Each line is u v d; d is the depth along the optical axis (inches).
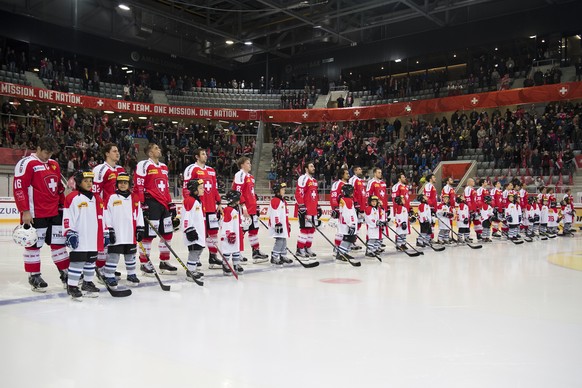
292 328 186.7
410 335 179.5
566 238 712.4
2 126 948.0
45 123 977.5
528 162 906.1
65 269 260.4
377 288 274.5
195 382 131.4
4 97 1032.2
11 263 355.9
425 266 372.2
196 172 327.6
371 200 422.3
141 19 1284.4
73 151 935.0
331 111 1206.3
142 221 268.5
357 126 1205.7
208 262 367.2
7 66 1065.5
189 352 156.6
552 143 898.7
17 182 242.4
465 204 546.9
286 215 364.5
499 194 642.2
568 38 1106.7
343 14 1119.0
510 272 346.3
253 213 370.6
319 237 653.9
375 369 143.3
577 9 1079.6
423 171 978.1
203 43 1432.1
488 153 955.3
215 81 1455.5
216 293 253.3
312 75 1465.3
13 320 195.0
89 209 234.5
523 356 157.2
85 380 132.0
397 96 1275.8
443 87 1234.6
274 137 1261.1
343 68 1417.3
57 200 258.4
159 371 139.3
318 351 159.2
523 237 683.4
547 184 860.6
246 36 1306.6
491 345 168.9
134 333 177.6
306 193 400.8
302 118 1227.9
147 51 1353.3
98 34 1238.9
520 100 1001.5
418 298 248.1
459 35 1234.0
